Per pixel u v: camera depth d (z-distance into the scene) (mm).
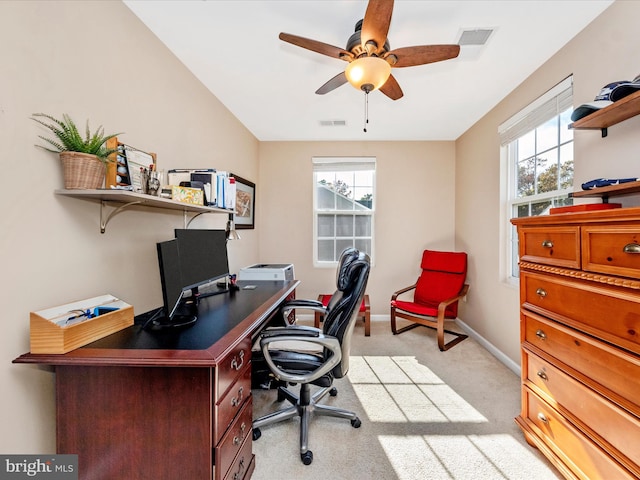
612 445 1052
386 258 3688
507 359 2404
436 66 2004
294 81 2211
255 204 3584
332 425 1688
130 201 1321
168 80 1794
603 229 1062
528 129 2168
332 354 1435
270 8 1476
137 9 1466
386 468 1380
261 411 1839
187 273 1560
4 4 908
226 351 996
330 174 3789
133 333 1153
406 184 3654
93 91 1245
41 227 1021
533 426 1477
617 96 1197
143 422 983
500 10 1490
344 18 1551
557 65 1848
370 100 2533
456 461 1417
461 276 3150
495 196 2639
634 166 1342
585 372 1160
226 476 1069
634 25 1358
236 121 2914
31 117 988
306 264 3746
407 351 2715
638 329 956
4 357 920
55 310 1043
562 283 1269
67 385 991
